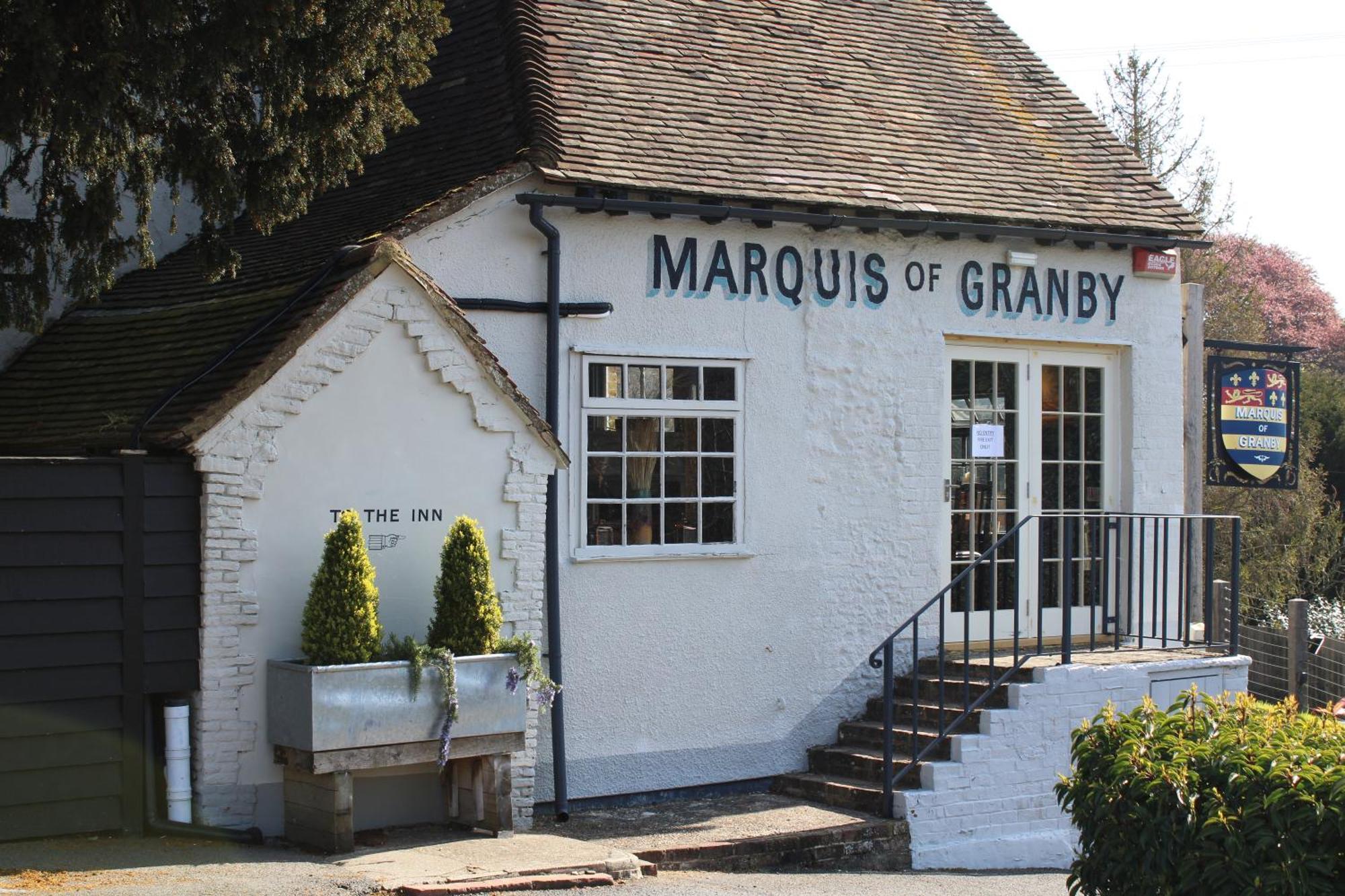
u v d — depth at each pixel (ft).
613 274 34.55
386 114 31.78
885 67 44.16
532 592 30.89
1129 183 43.52
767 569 36.42
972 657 37.83
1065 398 41.88
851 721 37.42
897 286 38.60
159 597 26.66
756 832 31.17
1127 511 42.32
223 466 27.12
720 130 37.58
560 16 39.34
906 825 32.48
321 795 26.55
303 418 28.14
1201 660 37.22
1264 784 20.36
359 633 26.94
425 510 29.53
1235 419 45.80
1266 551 88.22
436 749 27.40
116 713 26.14
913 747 34.60
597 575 34.01
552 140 33.76
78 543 25.80
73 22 26.78
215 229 35.19
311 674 26.16
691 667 35.22
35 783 25.38
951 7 49.16
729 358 35.96
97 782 26.03
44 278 30.25
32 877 22.98
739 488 36.11
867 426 38.06
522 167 32.86
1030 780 34.40
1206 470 47.55
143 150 29.68
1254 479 46.06
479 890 24.27
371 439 28.91
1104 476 42.37
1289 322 144.05
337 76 29.71
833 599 37.42
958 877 31.58
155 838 26.45
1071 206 41.04
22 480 25.30
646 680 34.58
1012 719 34.22
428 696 27.27
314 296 29.30
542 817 32.53
